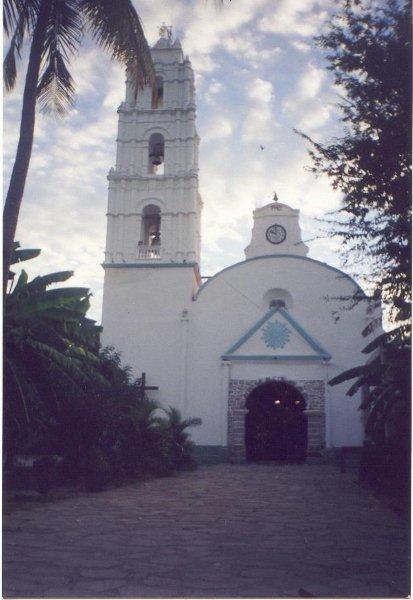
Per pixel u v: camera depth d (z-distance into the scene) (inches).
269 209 1293.1
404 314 535.2
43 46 538.9
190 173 1254.3
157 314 1189.1
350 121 538.6
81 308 706.8
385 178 518.3
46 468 629.9
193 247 1219.2
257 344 1147.9
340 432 1095.6
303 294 1180.5
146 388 1139.3
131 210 1248.8
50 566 287.0
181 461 902.4
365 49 527.2
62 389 618.8
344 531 390.3
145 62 573.0
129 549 327.3
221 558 307.9
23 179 501.0
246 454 1129.4
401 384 599.5
